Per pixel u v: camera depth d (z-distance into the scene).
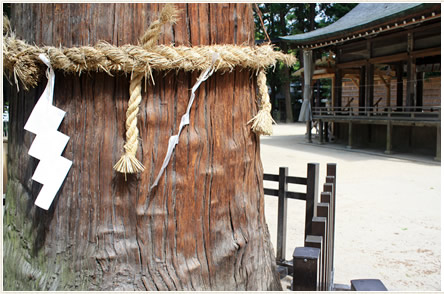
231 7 1.52
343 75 15.98
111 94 1.42
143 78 1.40
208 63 1.40
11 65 1.44
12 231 1.66
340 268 3.36
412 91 12.05
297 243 3.93
